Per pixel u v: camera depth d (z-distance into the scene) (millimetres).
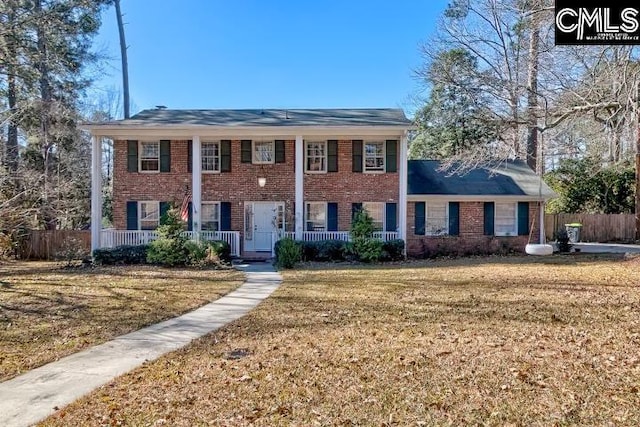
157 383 4953
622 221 26703
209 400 4426
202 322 7992
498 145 23719
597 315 7461
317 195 19484
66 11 21719
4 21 18828
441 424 3777
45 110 23141
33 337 7023
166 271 14758
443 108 30031
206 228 19547
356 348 5984
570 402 4094
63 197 25312
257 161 19578
